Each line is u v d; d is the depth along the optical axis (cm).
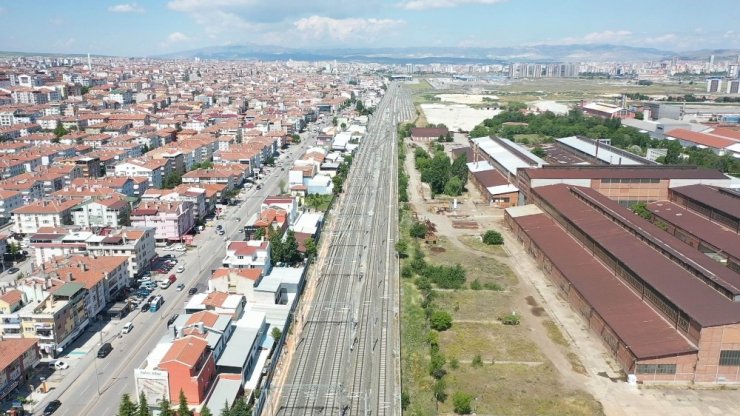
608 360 12688
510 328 14112
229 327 12594
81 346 13162
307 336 13838
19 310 12656
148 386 10362
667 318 12912
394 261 18875
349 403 11162
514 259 19100
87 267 15025
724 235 19300
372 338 13775
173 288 16350
